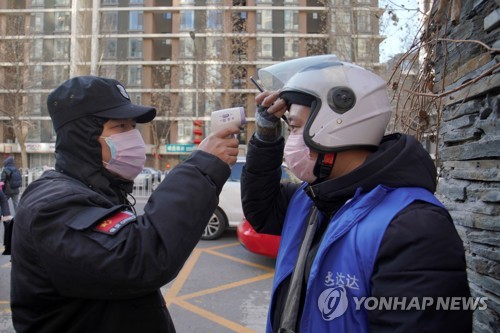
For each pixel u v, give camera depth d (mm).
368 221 975
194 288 4355
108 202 1176
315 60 1252
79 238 1011
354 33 17203
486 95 1711
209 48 31422
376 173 1046
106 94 1265
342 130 1087
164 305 1313
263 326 3367
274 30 37625
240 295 4137
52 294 1067
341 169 1149
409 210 934
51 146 36500
